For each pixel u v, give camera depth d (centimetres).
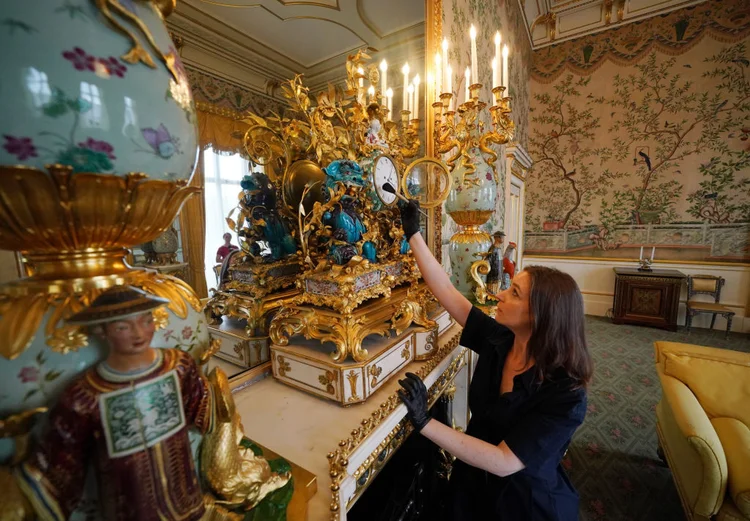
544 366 81
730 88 338
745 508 104
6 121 23
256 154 88
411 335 101
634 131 384
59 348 28
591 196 415
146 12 29
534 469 75
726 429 125
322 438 69
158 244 66
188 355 35
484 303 134
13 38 23
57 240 30
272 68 87
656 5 352
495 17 231
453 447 77
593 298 428
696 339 341
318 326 81
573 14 388
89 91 25
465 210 135
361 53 98
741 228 351
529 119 434
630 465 171
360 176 91
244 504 41
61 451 27
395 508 89
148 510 30
